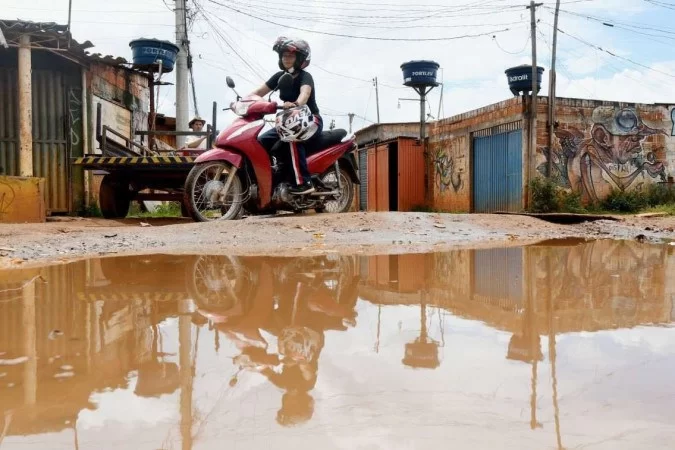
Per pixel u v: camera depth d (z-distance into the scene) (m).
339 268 3.23
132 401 1.13
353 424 1.02
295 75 6.02
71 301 2.24
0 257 3.63
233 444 0.94
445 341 1.62
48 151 9.52
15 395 1.17
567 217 6.97
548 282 2.73
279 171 5.99
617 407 1.10
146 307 2.12
